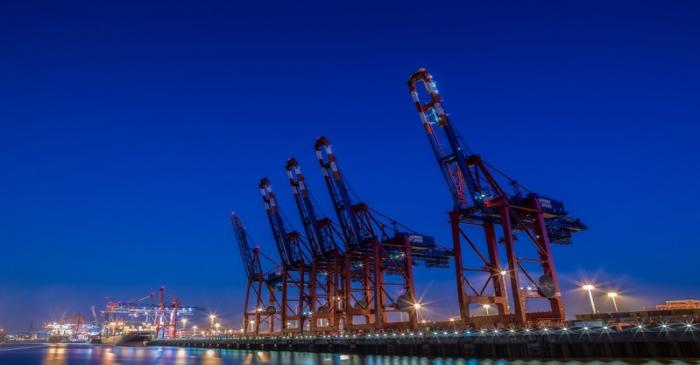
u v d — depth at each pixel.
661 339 35.41
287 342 91.56
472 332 52.00
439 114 67.44
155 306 191.12
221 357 82.69
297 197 108.56
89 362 78.31
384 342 64.44
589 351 40.06
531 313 58.22
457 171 66.19
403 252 87.00
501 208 60.38
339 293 95.50
